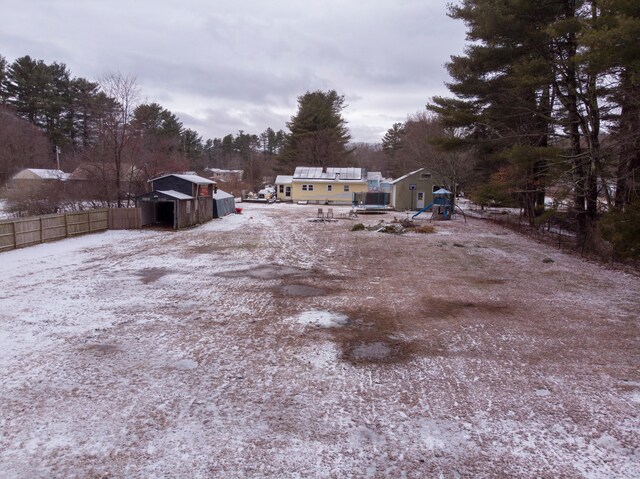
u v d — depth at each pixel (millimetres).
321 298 10781
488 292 11445
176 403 5578
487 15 18438
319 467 4340
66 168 40281
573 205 19078
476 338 8070
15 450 4539
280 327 8578
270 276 13203
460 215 34281
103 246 18516
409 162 56344
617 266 14820
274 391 5945
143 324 8641
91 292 11039
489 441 4812
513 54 19828
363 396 5840
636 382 6281
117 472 4215
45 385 6012
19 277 12586
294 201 49469
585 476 4227
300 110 61906
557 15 17219
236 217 32250
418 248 18688
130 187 30594
